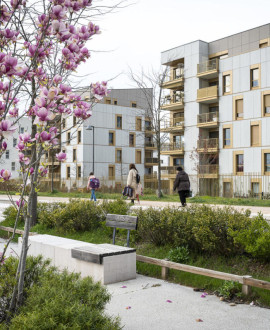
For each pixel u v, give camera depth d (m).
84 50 3.17
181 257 6.59
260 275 5.61
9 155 53.75
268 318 4.33
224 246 6.38
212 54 39.81
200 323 4.19
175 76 42.16
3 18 2.76
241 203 20.97
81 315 3.09
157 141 29.94
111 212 9.61
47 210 11.16
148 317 4.38
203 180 35.41
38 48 2.88
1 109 2.55
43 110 2.60
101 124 52.41
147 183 44.00
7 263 3.99
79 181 48.97
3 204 21.97
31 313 3.05
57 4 2.73
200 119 38.38
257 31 36.84
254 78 34.34
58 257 6.60
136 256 6.48
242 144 34.69
